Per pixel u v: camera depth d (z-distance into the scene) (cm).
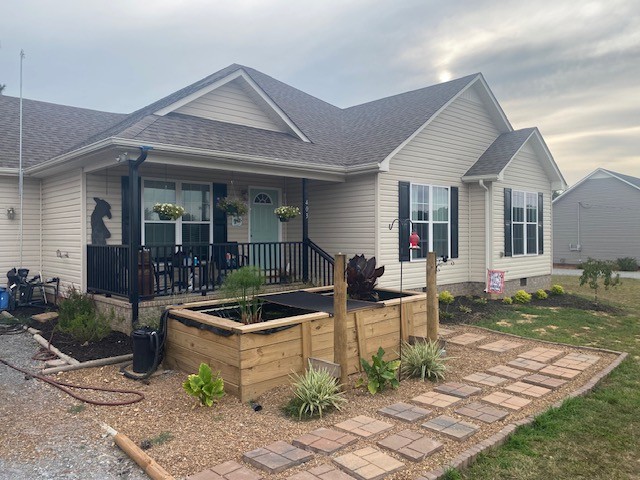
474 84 1277
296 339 535
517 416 449
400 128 1150
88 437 396
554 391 528
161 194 992
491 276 1198
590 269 1213
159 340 585
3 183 1050
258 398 489
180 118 938
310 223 1188
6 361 627
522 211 1373
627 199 2791
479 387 539
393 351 659
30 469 341
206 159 834
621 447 387
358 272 755
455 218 1230
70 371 589
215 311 648
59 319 776
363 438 389
